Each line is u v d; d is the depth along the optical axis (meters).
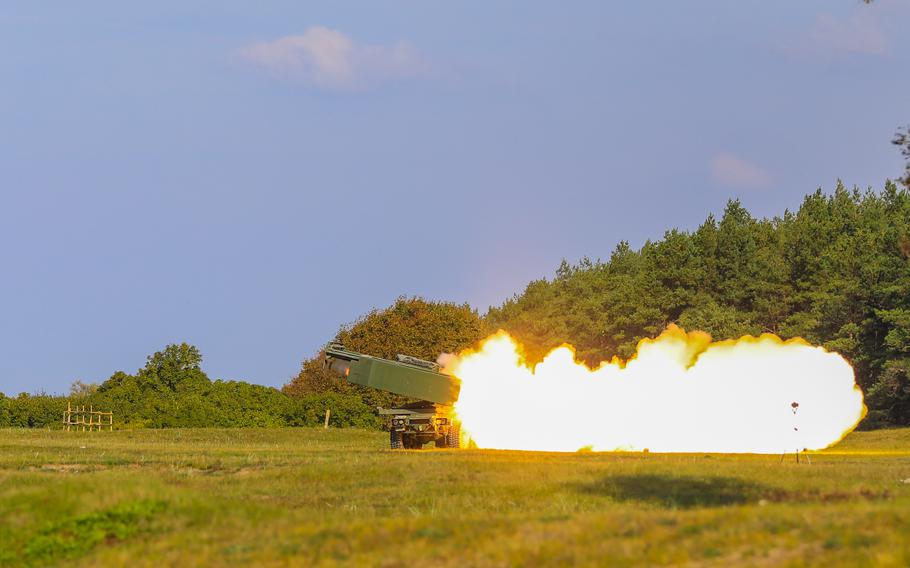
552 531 18.48
